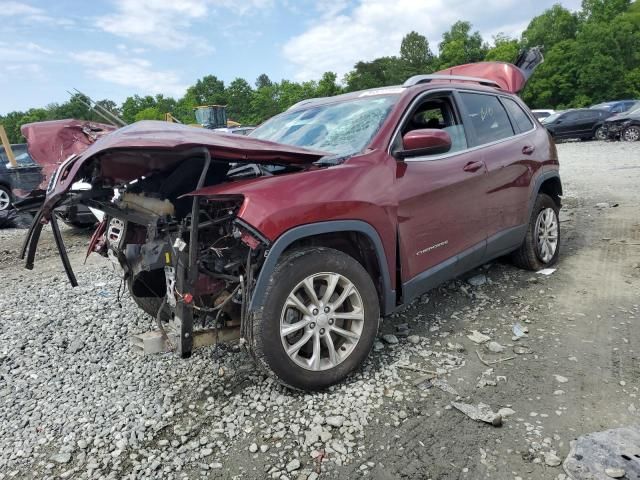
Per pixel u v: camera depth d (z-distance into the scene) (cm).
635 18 6450
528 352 344
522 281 479
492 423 264
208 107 2730
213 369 341
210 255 299
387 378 316
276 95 9788
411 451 249
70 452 264
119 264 346
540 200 495
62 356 380
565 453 242
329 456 249
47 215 301
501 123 465
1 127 1033
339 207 298
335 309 306
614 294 436
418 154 338
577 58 5356
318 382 299
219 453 255
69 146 461
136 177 349
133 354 374
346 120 386
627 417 266
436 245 367
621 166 1289
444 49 7331
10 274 660
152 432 276
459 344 358
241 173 328
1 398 324
